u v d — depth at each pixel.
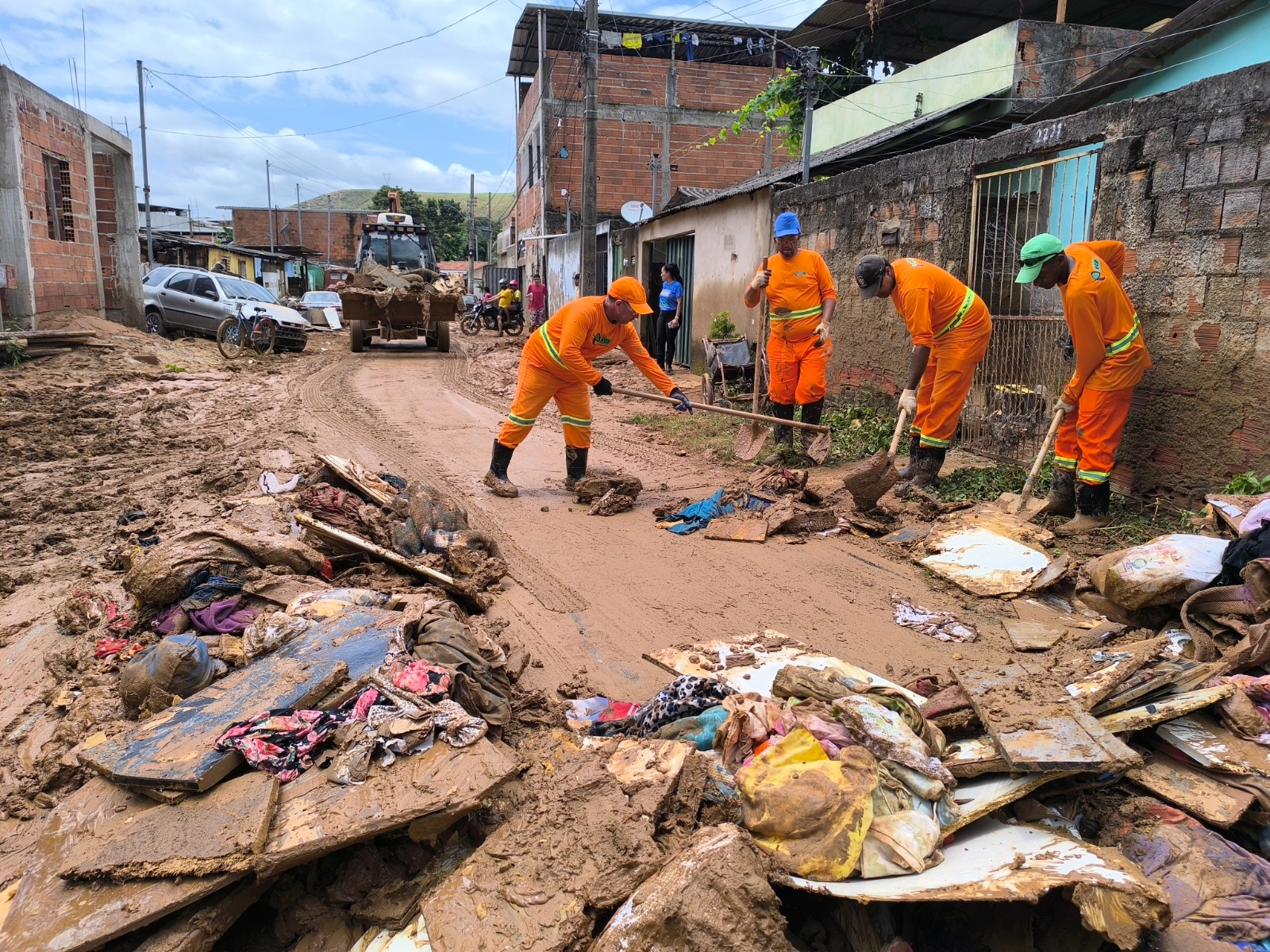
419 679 3.08
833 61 15.76
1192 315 5.50
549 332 6.75
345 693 3.05
